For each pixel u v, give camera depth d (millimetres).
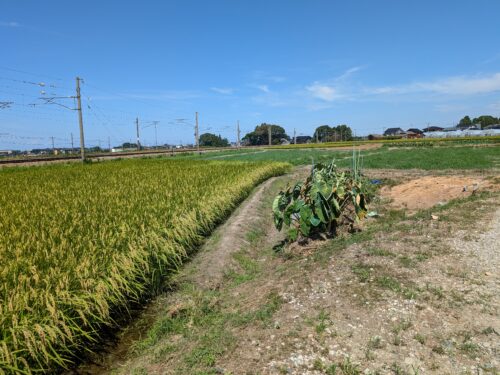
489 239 6254
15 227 6230
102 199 9055
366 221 8844
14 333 3645
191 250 8188
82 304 4328
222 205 10336
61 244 5266
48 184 13195
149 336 4984
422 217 7898
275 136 119375
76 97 32344
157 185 11961
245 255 8078
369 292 4758
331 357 3701
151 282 6059
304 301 4773
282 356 3770
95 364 4488
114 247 5645
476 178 13234
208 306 5555
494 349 3615
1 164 30250
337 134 114500
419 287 4812
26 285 4199
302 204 7742
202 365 3912
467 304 4387
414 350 3697
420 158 28859
